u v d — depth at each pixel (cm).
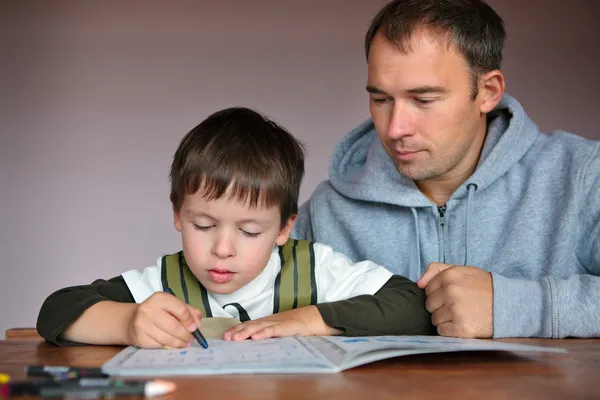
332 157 185
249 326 112
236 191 122
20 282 330
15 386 71
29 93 333
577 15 308
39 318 117
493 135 162
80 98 332
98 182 330
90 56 332
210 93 328
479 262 161
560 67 308
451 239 164
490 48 147
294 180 136
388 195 165
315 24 325
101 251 330
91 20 332
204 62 328
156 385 72
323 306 121
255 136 130
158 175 329
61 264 330
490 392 76
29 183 332
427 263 165
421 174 145
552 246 155
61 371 82
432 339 106
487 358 98
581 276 130
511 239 158
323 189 186
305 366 85
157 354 95
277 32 326
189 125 329
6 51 333
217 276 126
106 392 71
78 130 331
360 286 135
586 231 154
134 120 330
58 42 333
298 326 114
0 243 331
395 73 136
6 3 333
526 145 164
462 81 140
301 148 144
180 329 101
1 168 333
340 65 324
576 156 159
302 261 143
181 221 129
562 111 308
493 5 308
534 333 125
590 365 93
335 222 179
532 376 85
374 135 187
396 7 140
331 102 324
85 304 114
